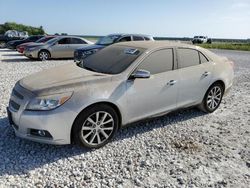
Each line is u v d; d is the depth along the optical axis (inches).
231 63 242.2
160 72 182.1
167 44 193.3
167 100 187.8
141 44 194.4
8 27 2159.2
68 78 159.2
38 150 155.8
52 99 142.9
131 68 168.6
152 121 206.2
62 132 145.3
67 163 144.1
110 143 168.2
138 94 169.5
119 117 166.4
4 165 139.2
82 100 147.3
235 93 305.6
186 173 138.7
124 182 129.3
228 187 128.7
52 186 124.2
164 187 126.6
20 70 439.2
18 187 122.4
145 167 143.1
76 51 537.0
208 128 199.0
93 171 137.6
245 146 171.8
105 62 184.5
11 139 167.6
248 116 227.6
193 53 206.2
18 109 148.2
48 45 619.8
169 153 158.9
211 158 154.8
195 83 203.0
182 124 204.1
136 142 171.3
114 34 577.6
